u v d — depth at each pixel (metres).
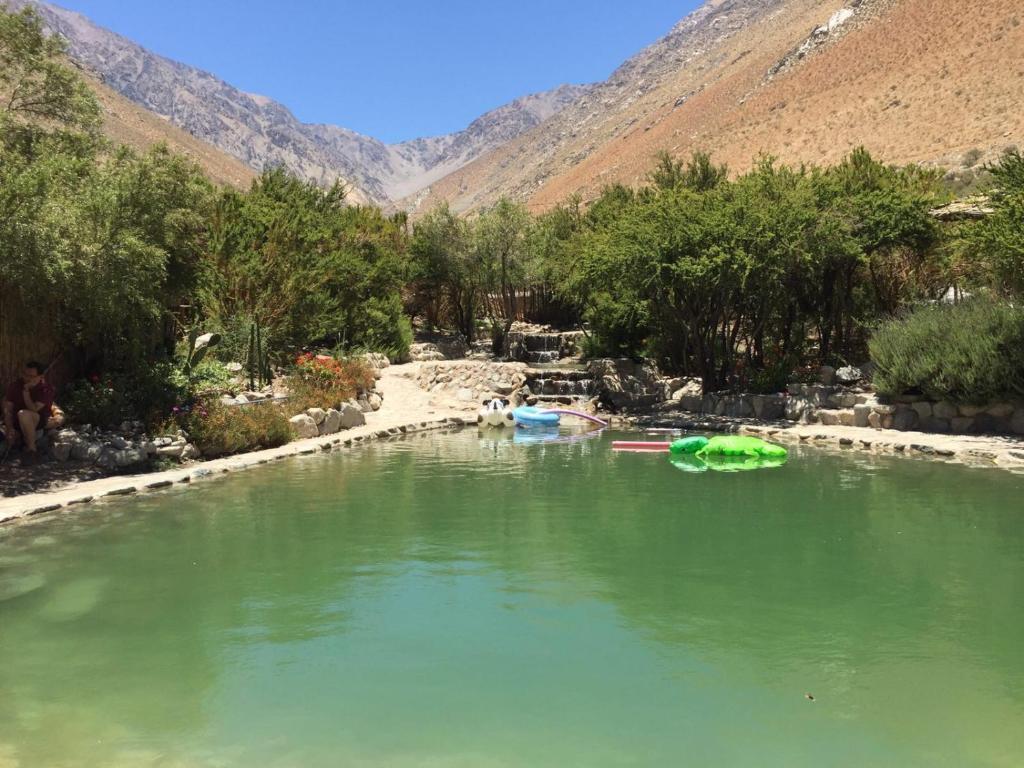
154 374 13.34
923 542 8.07
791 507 9.83
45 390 11.63
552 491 11.02
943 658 5.20
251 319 18.95
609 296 24.97
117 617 6.02
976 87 76.31
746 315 22.83
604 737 4.20
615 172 146.75
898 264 22.11
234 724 4.35
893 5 117.62
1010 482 11.13
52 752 4.04
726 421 18.55
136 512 9.59
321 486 11.38
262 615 6.07
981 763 3.92
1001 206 16.05
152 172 12.25
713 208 19.44
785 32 180.75
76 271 10.77
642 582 6.86
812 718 4.40
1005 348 14.58
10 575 7.04
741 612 6.10
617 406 23.00
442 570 7.23
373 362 24.27
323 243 26.33
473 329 38.09
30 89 12.84
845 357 21.75
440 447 15.97
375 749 4.08
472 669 5.07
